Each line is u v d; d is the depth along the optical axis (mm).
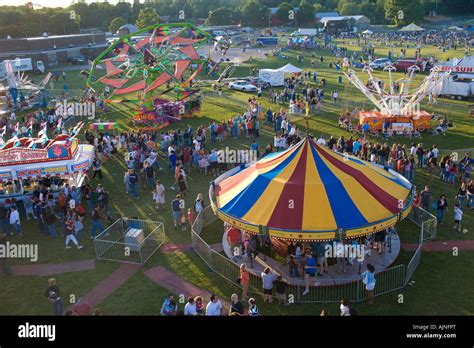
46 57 73312
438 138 31797
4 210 20000
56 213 21688
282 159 17688
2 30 97312
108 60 38844
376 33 111188
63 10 124625
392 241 18047
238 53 83688
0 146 23594
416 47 86438
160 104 39250
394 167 24766
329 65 68000
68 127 37062
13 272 17328
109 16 129500
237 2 175875
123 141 32031
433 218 18453
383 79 54625
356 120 36469
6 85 54281
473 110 37344
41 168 22141
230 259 17266
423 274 16000
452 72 44250
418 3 125562
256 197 16656
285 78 54812
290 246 16141
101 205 21500
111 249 17969
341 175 16672
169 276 16594
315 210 15602
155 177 26453
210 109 42844
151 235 18266
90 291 15844
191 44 40500
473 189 20828
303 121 37125
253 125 33062
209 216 21031
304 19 137875
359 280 14398
